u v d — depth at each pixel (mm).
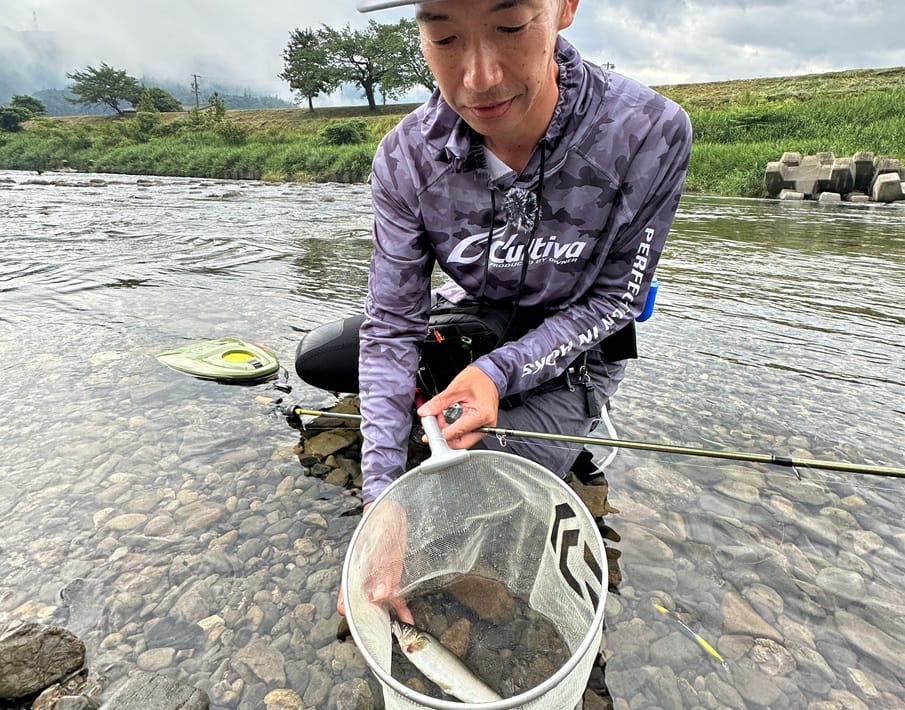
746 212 6805
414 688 853
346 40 38531
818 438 1562
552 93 1079
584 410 1376
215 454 1484
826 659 959
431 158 1171
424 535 1008
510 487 1000
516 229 1210
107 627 998
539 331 1196
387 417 1172
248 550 1174
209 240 4586
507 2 807
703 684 916
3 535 1194
